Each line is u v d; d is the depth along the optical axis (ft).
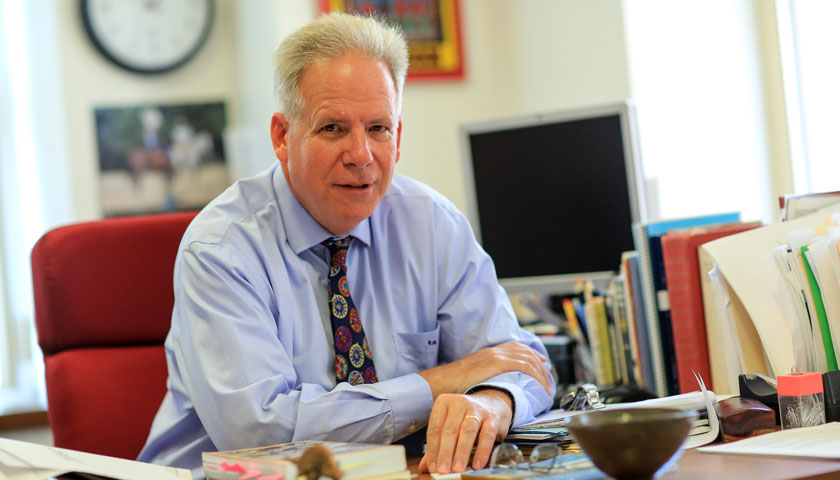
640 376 6.83
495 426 4.26
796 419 4.34
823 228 4.98
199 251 5.07
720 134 9.49
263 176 5.61
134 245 6.41
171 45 15.11
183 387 5.39
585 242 8.40
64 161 13.74
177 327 5.30
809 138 8.64
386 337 5.58
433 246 5.81
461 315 5.78
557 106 11.87
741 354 5.18
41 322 6.29
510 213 8.75
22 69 13.51
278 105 5.31
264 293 5.16
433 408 4.31
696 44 9.72
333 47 5.04
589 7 11.08
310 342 5.31
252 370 4.76
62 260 6.31
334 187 5.09
